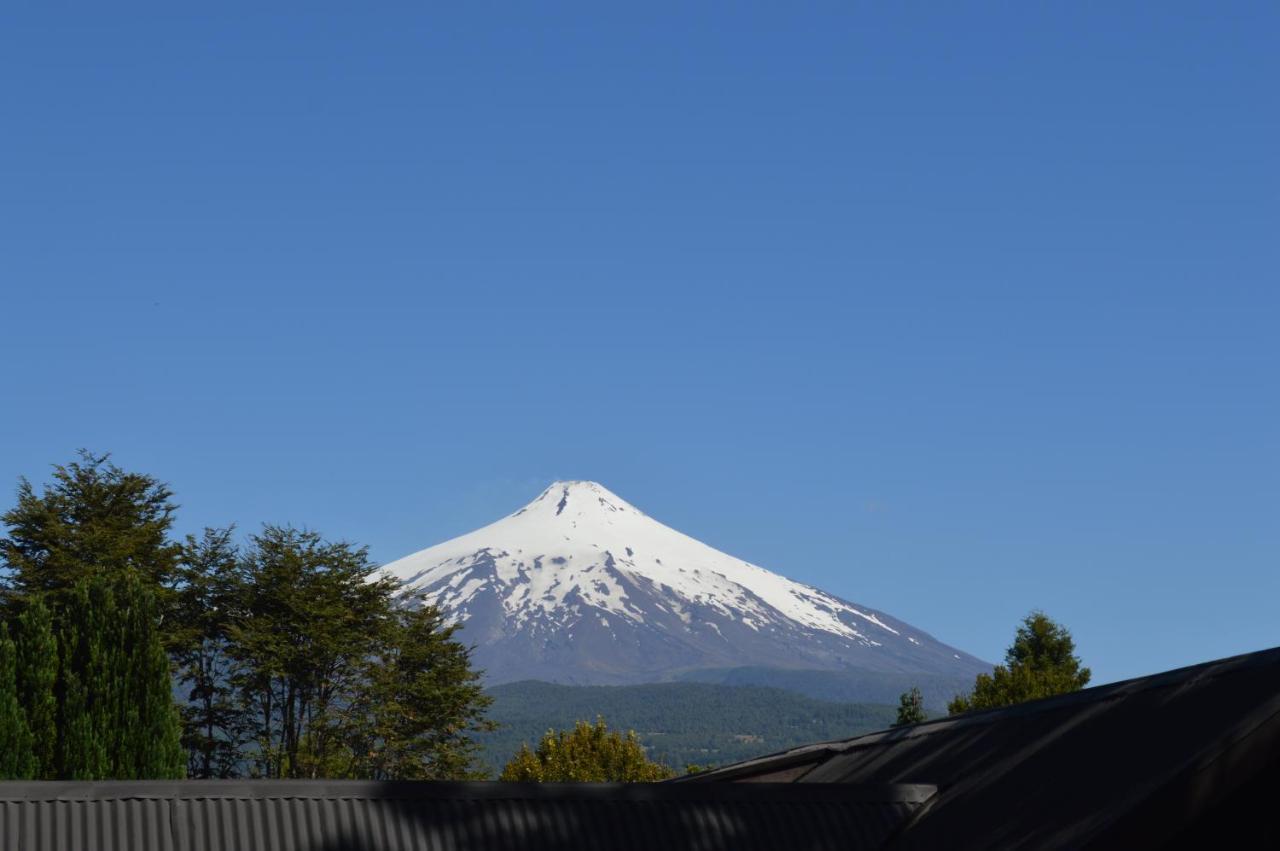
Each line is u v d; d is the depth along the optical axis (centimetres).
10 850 1349
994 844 1392
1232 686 1497
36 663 3866
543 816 1513
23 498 6431
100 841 1382
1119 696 1662
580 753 7506
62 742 3834
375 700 7331
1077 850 1267
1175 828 1261
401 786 1506
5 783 1409
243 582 7194
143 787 1441
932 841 1490
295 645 7138
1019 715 1812
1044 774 1526
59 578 6100
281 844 1415
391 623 7594
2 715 3681
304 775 6931
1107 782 1401
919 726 2048
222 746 7012
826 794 1617
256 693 7194
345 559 7494
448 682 7625
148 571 6569
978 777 1631
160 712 3994
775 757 2273
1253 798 1300
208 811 1438
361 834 1444
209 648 7119
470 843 1456
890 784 1642
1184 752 1366
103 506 6662
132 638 4031
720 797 1588
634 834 1509
